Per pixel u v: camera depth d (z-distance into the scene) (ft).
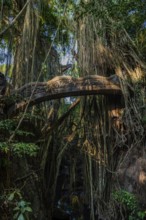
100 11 20.54
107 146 22.29
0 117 18.49
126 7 20.30
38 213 20.17
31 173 19.98
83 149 23.12
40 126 23.20
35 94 19.80
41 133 23.07
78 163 26.61
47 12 25.36
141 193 19.60
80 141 23.66
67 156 26.27
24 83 22.07
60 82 20.26
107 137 22.39
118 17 21.13
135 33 23.07
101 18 21.63
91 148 22.81
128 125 21.17
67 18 24.32
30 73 22.34
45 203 22.21
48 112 23.95
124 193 19.01
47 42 25.07
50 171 23.62
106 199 21.40
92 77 20.89
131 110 21.27
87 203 23.34
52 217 25.23
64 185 27.35
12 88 21.43
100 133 22.74
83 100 23.61
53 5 25.32
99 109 23.03
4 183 17.92
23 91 19.80
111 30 22.57
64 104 25.11
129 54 22.61
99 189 21.72
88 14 22.09
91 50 22.84
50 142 24.00
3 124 17.43
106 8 20.44
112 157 21.88
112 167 21.70
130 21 21.66
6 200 17.17
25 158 20.33
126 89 21.17
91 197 21.61
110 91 21.09
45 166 23.65
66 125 24.66
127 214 19.76
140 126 20.76
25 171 19.94
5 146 16.56
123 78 21.39
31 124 21.94
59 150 24.16
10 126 17.65
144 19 21.74
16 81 22.11
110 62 22.54
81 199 25.91
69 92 20.24
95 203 22.11
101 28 22.62
